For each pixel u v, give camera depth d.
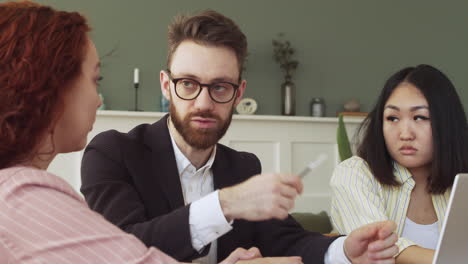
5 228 0.60
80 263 0.60
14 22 0.67
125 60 4.39
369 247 1.10
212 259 1.33
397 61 5.14
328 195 4.55
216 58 1.23
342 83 4.98
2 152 0.66
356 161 1.64
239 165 1.44
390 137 1.55
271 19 4.79
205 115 1.24
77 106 0.72
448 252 0.89
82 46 0.72
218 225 0.98
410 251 1.31
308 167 0.88
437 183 1.54
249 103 4.62
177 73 1.25
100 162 1.25
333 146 4.60
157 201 1.27
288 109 4.64
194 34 1.23
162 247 1.01
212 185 1.39
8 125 0.65
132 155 1.28
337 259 1.18
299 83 4.86
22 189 0.62
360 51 5.04
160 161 1.30
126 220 1.15
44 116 0.67
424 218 1.58
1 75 0.65
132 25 4.41
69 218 0.62
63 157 3.70
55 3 4.20
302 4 4.88
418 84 1.52
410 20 5.19
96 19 4.32
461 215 0.87
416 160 1.52
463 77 5.32
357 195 1.54
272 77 4.79
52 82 0.67
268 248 1.39
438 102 1.51
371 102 5.06
